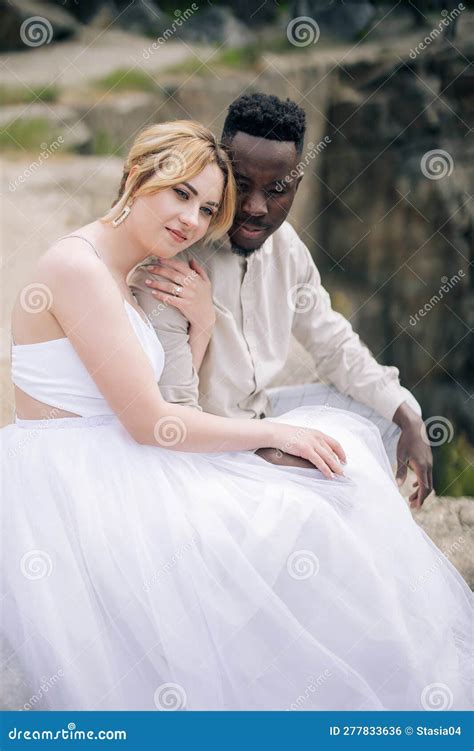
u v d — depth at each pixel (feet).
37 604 4.96
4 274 15.85
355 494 5.59
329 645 5.17
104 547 5.04
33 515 5.19
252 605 5.01
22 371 5.62
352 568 5.23
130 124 21.59
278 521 5.23
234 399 6.79
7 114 21.13
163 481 5.33
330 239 22.71
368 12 22.75
